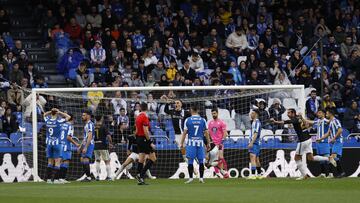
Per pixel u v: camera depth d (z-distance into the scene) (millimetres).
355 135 69188
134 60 74312
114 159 62406
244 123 67625
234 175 63844
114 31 77688
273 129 66625
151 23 80125
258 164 59062
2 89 68250
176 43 78812
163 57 75812
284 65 78750
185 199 37406
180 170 63094
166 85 71250
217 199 37156
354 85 77312
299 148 56625
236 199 37031
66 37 76875
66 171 57156
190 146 52656
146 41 78062
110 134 63344
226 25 82062
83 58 75438
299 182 52219
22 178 60844
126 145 63031
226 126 64750
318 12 87562
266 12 87000
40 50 78188
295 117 56469
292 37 82688
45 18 78875
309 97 72375
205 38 79938
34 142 59188
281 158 64938
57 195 40781
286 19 86250
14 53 72625
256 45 81250
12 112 66438
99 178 60750
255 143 58719
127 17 79375
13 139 63281
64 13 79250
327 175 62375
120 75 72062
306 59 80000
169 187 47219
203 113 67625
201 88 62000
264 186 47656
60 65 75500
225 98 66000
